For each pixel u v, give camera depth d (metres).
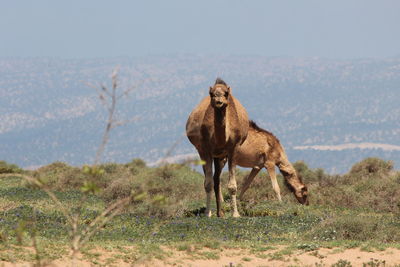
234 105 68.25
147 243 49.56
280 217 67.88
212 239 52.56
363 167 118.50
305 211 76.88
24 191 94.44
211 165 68.06
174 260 45.25
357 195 89.50
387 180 98.44
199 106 70.81
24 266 39.03
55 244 46.72
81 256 43.59
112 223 61.03
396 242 55.38
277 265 45.44
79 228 56.38
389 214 78.12
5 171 129.50
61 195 91.44
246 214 73.62
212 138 66.50
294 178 90.44
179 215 69.06
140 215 67.75
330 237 55.53
